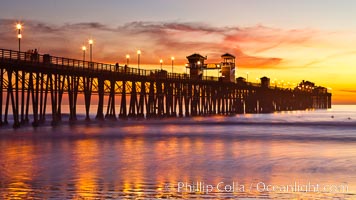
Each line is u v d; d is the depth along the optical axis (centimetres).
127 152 3209
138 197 1861
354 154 3159
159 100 8919
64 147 3469
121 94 7881
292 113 15462
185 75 9481
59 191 1941
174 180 2188
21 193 1905
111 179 2198
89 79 6944
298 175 2327
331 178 2245
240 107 13738
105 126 6084
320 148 3534
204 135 4753
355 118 10194
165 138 4347
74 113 6581
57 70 5775
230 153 3189
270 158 2938
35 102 5631
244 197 1869
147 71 8325
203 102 11000
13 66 5031
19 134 4538
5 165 2581
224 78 11212
